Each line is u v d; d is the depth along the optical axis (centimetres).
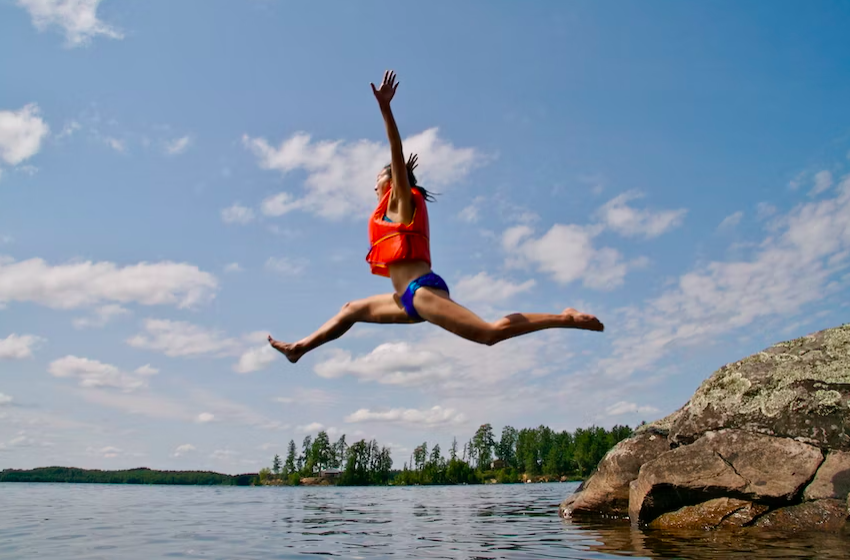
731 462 1002
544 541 922
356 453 10256
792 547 748
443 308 461
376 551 839
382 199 507
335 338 527
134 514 1523
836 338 1060
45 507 1761
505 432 13238
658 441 1240
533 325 448
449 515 1553
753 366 1100
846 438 939
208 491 4244
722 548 766
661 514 1061
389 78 447
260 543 929
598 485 1286
